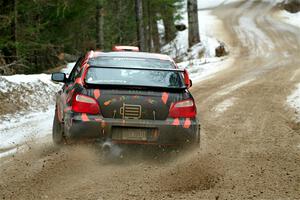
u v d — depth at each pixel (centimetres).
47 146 1080
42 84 1884
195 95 1934
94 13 3481
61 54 3183
